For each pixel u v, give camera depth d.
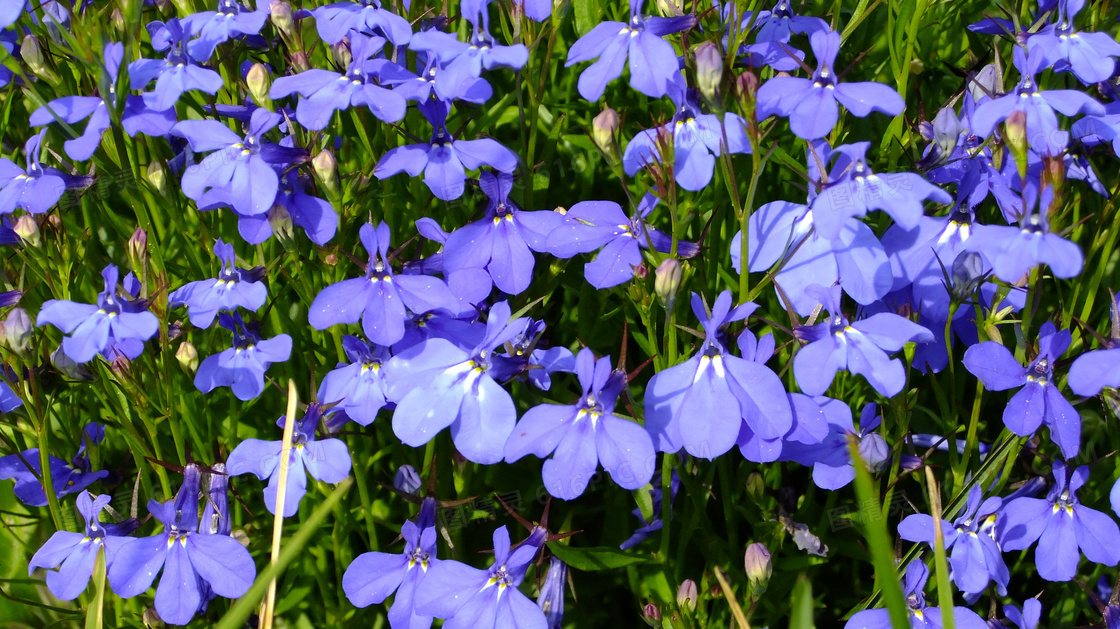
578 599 0.27
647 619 0.24
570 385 0.27
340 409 0.24
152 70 0.24
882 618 0.24
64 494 0.26
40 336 0.25
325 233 0.24
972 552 0.23
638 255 0.24
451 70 0.24
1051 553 0.24
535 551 0.23
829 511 0.25
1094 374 0.22
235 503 0.26
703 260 0.25
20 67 0.25
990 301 0.24
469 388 0.23
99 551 0.24
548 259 0.26
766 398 0.22
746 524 0.27
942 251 0.24
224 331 0.26
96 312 0.23
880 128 0.27
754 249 0.24
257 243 0.24
